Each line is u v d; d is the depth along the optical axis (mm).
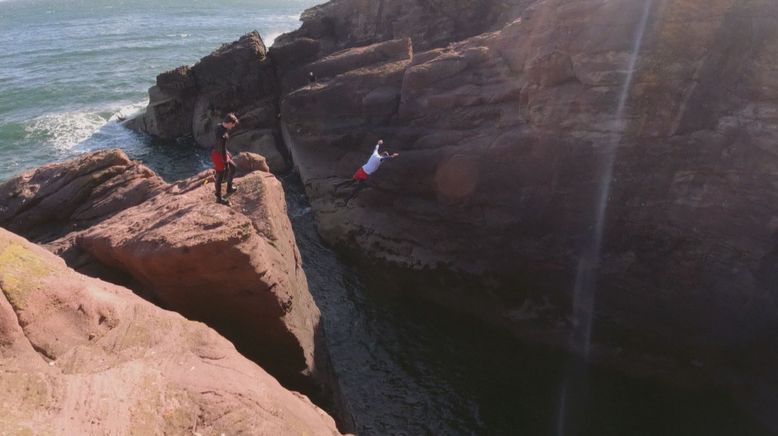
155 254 10516
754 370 14102
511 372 16203
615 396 15203
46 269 7539
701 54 13258
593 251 15656
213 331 8961
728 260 13758
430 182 18688
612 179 14891
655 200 14430
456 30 31969
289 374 12469
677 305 14641
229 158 12789
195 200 13172
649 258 14828
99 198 15914
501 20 30391
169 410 6797
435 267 18672
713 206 13664
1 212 15844
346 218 21516
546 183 16094
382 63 25703
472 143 17750
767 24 12555
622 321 15547
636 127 14227
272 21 90250
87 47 68250
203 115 34812
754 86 12867
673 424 14242
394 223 19953
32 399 5949
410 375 16062
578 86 15070
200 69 34875
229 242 10422
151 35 76375
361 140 22109
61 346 6934
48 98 45875
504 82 17906
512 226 16953
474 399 15320
